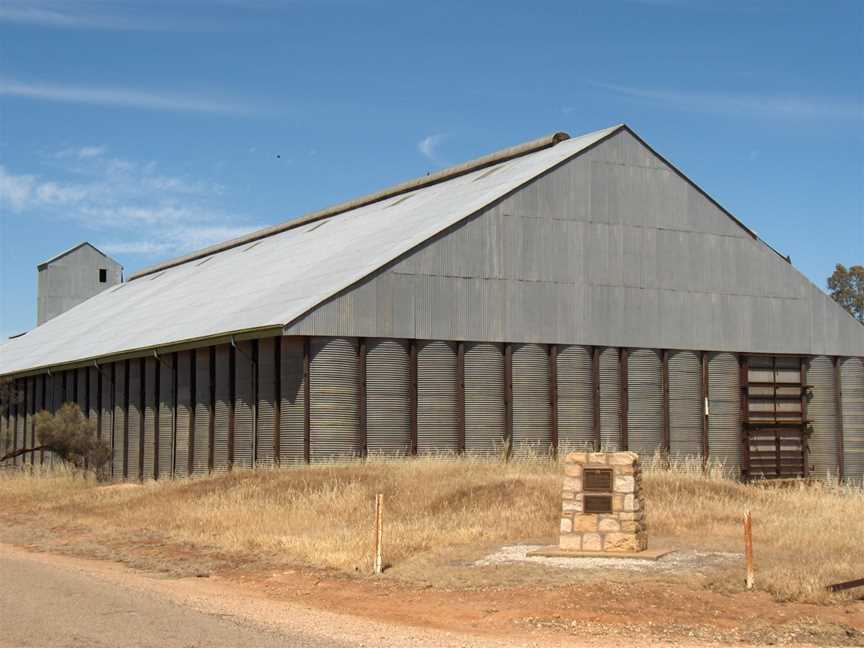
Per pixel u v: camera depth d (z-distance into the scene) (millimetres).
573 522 22094
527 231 42438
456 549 23047
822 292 48562
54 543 28109
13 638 14664
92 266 93562
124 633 15234
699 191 46344
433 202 48594
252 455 40031
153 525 29359
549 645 15492
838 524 25219
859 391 48750
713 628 16500
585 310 43156
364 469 34312
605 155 44531
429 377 39812
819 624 16625
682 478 32594
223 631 15805
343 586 20391
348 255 44188
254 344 40250
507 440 40750
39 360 58250
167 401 45531
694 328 45406
